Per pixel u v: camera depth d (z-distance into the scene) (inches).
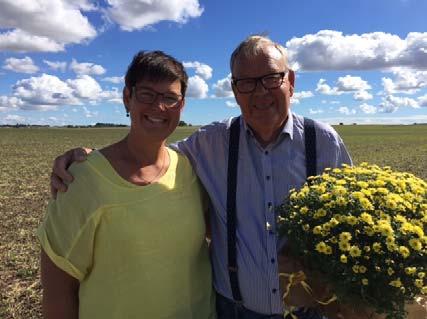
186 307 38.6
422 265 31.9
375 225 32.1
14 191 217.5
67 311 37.9
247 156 41.4
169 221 37.5
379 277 31.8
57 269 37.2
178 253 37.9
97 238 36.3
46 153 513.3
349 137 881.5
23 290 87.1
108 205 35.8
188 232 38.6
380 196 34.2
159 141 38.3
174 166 40.3
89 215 35.7
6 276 95.2
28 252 110.7
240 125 42.1
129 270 36.3
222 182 42.0
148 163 38.7
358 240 32.7
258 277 40.6
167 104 37.5
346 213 33.5
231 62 41.4
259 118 40.3
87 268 37.2
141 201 36.7
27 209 169.6
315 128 41.8
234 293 41.9
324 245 32.4
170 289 37.4
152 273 36.6
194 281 39.8
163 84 37.2
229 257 41.5
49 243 36.3
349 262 32.4
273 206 40.6
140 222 36.3
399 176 37.7
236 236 41.3
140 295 36.5
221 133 42.4
